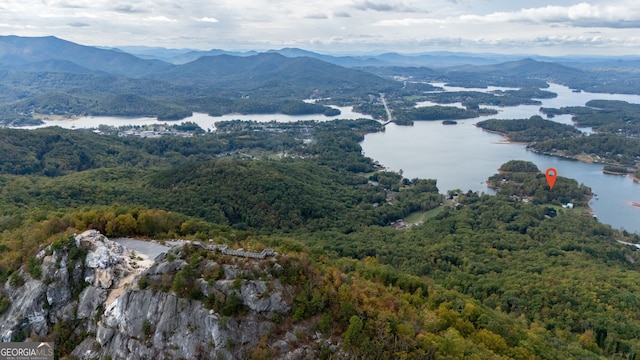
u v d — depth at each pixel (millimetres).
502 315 131625
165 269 88750
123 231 116375
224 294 83938
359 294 92688
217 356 79688
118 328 86500
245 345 80750
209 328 81438
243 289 84188
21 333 92188
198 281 85375
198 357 80688
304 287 86750
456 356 84125
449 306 115500
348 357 78500
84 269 96375
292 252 105250
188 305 83812
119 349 84688
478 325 111125
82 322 91812
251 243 125938
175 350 81812
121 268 95875
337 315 84500
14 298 96938
